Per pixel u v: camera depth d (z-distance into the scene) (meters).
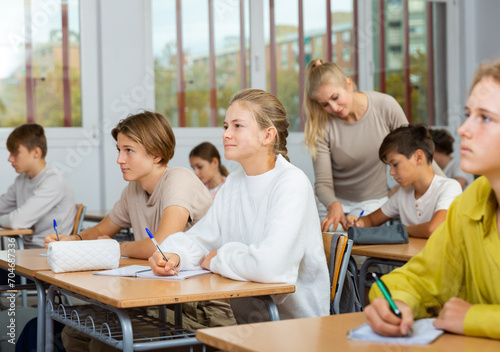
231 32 5.24
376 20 5.65
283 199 1.60
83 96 4.89
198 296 1.36
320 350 0.89
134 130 2.14
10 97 4.70
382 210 2.84
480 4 5.87
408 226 2.62
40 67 4.77
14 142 3.44
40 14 4.75
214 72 5.21
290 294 1.67
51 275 1.69
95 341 1.78
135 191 2.29
